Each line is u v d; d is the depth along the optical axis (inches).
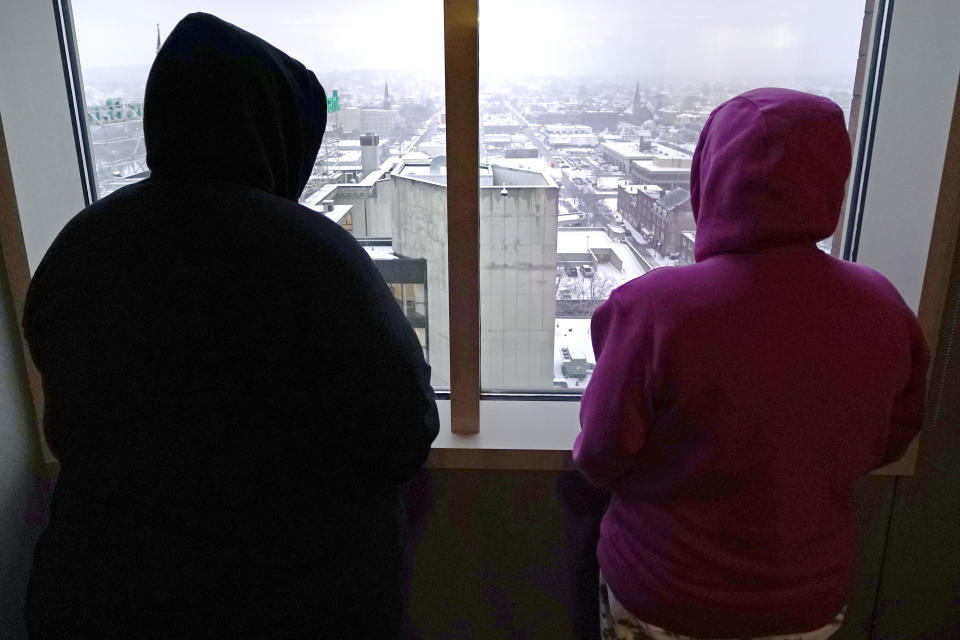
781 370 29.7
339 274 28.5
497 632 53.7
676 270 31.8
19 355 47.5
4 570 46.7
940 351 45.9
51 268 29.4
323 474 30.0
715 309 29.9
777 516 31.4
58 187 49.1
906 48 44.8
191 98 28.6
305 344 28.0
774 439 30.3
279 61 31.6
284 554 29.4
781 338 29.7
